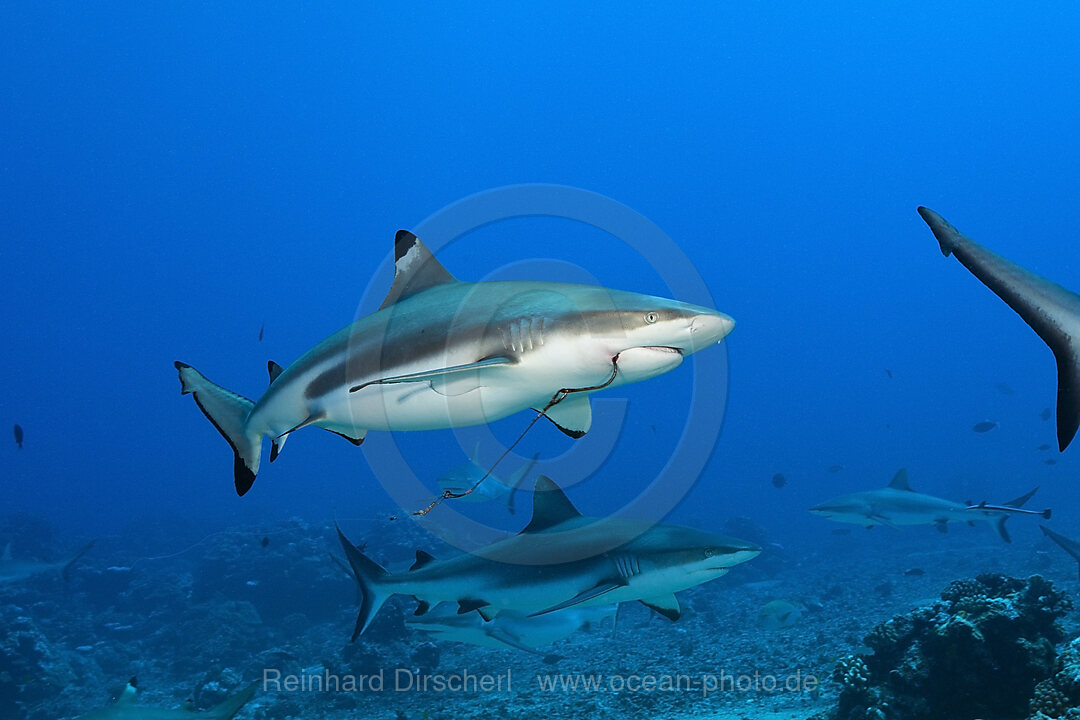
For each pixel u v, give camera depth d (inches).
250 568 813.9
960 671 246.2
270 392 197.2
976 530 1221.1
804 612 635.5
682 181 7032.5
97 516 3378.4
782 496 2755.9
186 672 632.4
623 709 369.7
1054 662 222.8
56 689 577.3
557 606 239.1
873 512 452.1
